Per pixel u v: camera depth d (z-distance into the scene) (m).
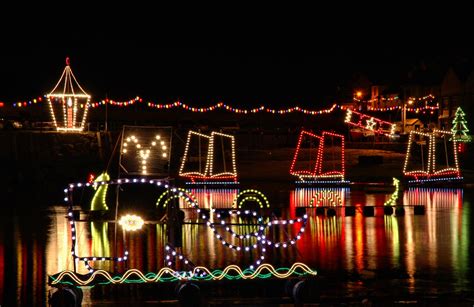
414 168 48.88
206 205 29.11
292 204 29.67
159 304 12.24
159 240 19.64
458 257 16.67
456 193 35.44
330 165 51.22
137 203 30.48
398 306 11.98
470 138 57.56
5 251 17.88
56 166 46.09
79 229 22.14
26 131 48.91
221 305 12.12
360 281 14.05
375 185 39.25
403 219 24.38
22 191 36.88
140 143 15.09
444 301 12.33
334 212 25.56
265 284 13.80
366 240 19.39
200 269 12.69
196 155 57.50
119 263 15.99
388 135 61.16
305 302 12.23
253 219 24.16
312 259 16.45
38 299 12.81
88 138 50.75
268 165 52.06
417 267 15.45
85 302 12.40
